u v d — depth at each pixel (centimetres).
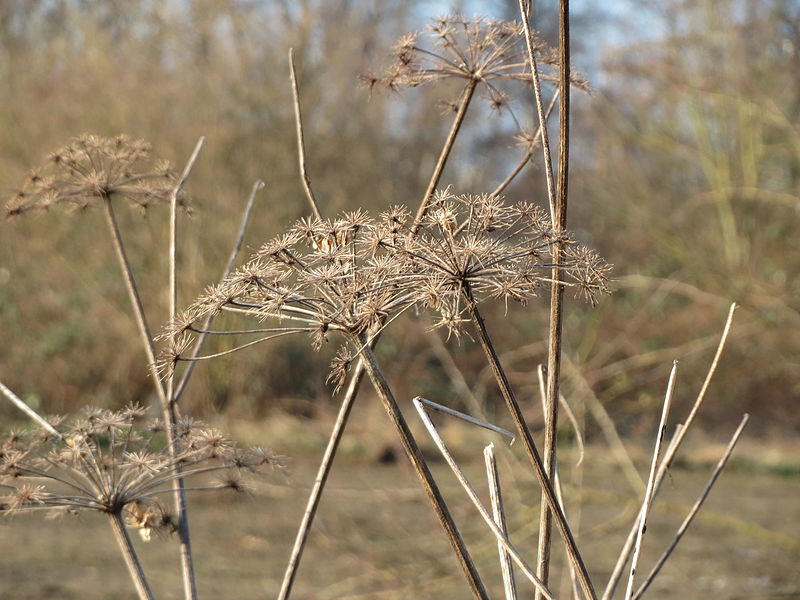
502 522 146
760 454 1279
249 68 1445
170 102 1407
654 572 158
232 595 681
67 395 1306
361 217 133
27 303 1346
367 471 1138
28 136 1348
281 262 131
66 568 754
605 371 904
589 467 1032
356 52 1570
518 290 130
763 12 1301
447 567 644
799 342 1038
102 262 1345
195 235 1329
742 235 1234
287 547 809
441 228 134
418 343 1299
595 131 1368
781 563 813
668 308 1291
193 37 1461
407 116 1675
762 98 1167
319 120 1493
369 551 712
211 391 1265
